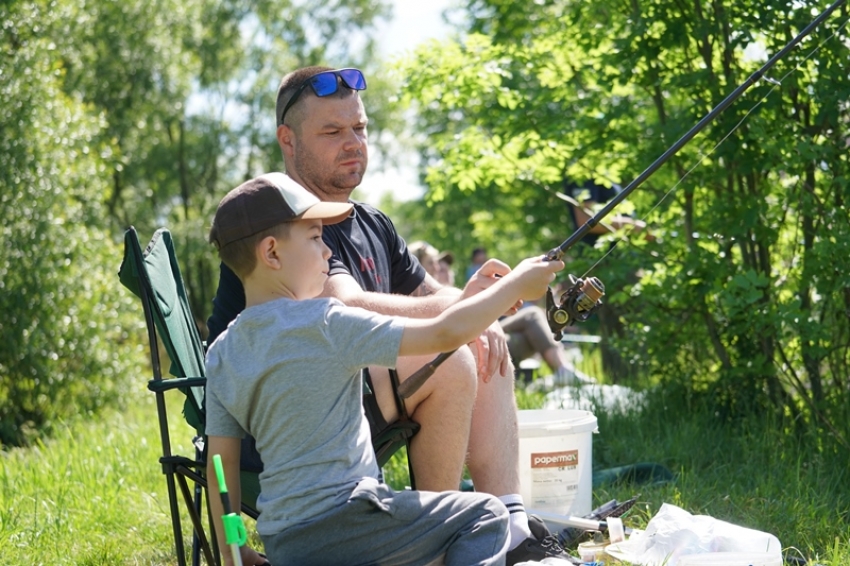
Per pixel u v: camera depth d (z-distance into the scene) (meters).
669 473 4.00
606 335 6.87
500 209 15.33
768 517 3.38
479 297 2.22
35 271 8.16
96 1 15.05
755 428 4.44
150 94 17.27
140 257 2.57
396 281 3.35
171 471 2.52
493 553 2.21
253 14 21.73
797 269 4.79
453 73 5.87
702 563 2.65
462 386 2.70
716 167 4.91
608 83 5.22
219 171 22.03
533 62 5.77
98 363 8.34
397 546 2.19
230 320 2.92
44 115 8.53
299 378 2.17
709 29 4.79
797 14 4.59
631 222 5.31
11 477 4.52
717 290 4.64
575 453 3.28
